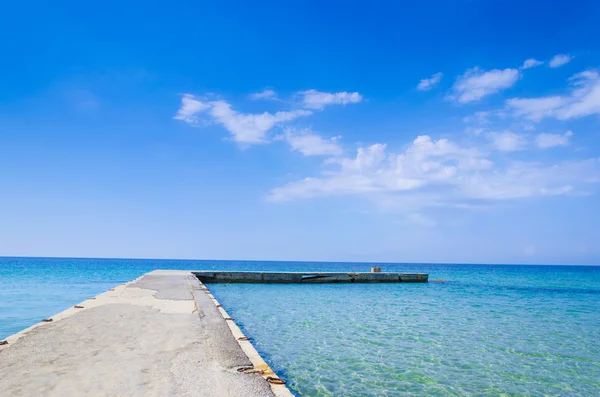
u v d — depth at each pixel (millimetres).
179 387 5059
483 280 55250
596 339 12883
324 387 7504
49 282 35375
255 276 34031
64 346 6953
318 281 35562
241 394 4859
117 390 4887
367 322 14766
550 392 7797
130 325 9008
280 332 12453
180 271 34000
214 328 8836
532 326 15219
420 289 32625
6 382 5043
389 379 8125
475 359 9930
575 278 66812
